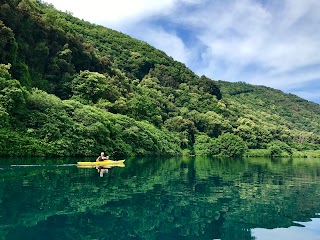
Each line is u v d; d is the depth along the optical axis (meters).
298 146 115.38
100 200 17.16
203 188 22.92
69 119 46.28
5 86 40.28
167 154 74.44
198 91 133.38
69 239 10.82
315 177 32.53
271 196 20.33
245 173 35.84
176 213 15.29
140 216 14.43
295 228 13.13
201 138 94.12
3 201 15.55
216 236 11.94
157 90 119.56
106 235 11.49
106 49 133.62
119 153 54.91
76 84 67.00
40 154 40.69
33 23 64.75
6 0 58.72
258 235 12.16
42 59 64.38
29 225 12.07
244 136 104.25
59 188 19.70
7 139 37.88
